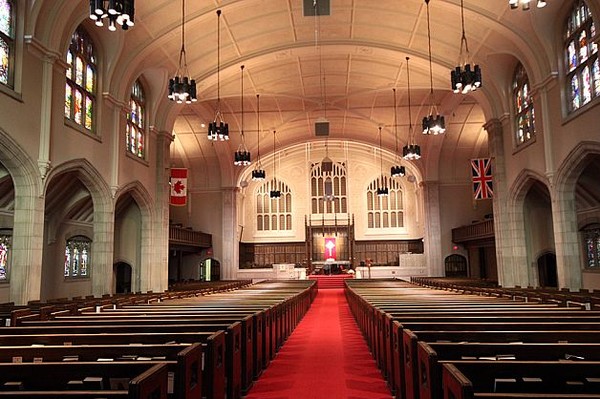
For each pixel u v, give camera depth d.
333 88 26.03
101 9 9.59
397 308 8.83
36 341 5.41
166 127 22.81
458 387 2.98
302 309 16.33
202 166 34.62
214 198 34.72
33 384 3.89
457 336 5.42
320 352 9.80
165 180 22.53
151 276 21.50
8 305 11.67
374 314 8.88
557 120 16.80
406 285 22.78
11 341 5.41
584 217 20.41
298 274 35.56
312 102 27.66
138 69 19.47
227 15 18.41
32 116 13.27
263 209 40.69
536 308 8.77
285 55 21.88
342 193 40.69
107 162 17.92
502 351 4.48
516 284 20.39
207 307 10.20
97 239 17.66
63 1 13.93
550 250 22.00
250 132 31.78
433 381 3.80
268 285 25.64
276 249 40.12
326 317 16.34
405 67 23.05
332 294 28.88
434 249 33.50
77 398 3.11
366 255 39.91
